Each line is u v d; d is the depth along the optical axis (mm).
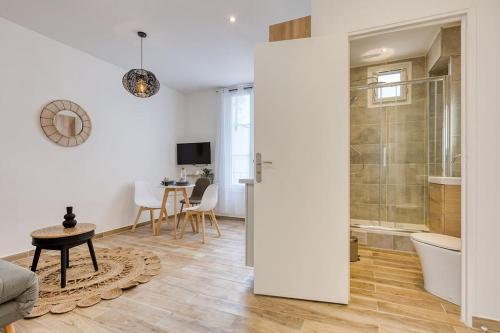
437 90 3020
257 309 1802
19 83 2855
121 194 4090
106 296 1954
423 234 2227
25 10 2561
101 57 3711
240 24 2844
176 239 3594
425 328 1587
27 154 2928
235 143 5055
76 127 3412
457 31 2578
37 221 3010
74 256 2836
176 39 3180
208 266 2582
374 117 3420
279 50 1943
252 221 2256
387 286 2133
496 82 1531
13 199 2809
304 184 1905
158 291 2062
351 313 1745
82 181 3508
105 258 2785
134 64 3975
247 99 4945
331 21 1907
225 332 1558
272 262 1979
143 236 3764
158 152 4863
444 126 2846
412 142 3240
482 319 1569
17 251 2826
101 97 3775
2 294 1312
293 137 1922
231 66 4070
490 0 1540
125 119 4180
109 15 2656
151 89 3076
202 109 5402
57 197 3217
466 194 1606
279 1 2436
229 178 5055
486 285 1563
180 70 4242
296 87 1909
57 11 2580
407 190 3266
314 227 1890
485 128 1553
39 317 1702
